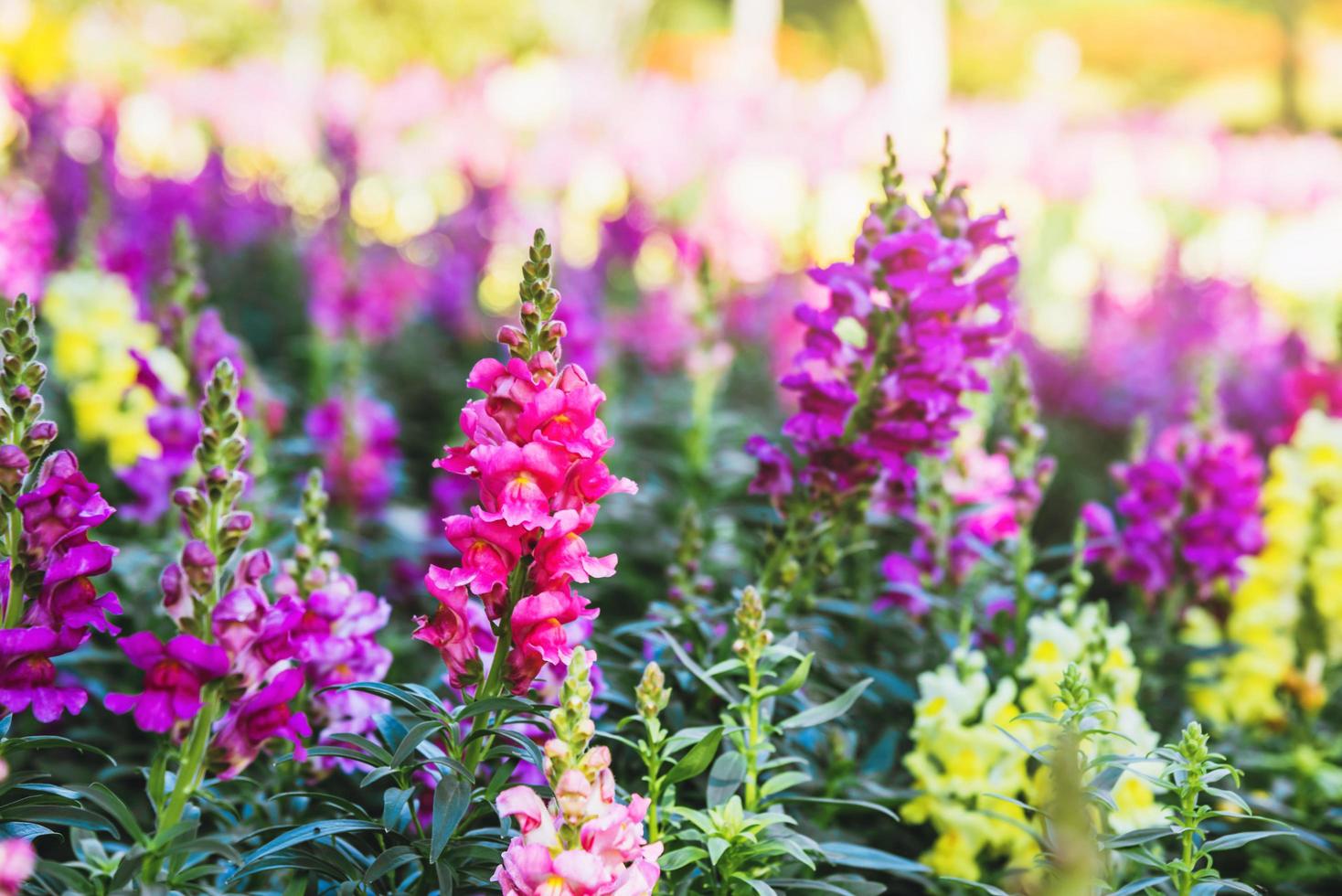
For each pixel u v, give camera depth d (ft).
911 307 11.09
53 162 30.32
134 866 7.49
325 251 30.37
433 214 43.78
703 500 20.03
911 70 79.51
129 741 13.47
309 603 9.44
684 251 29.17
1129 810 10.63
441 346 31.40
